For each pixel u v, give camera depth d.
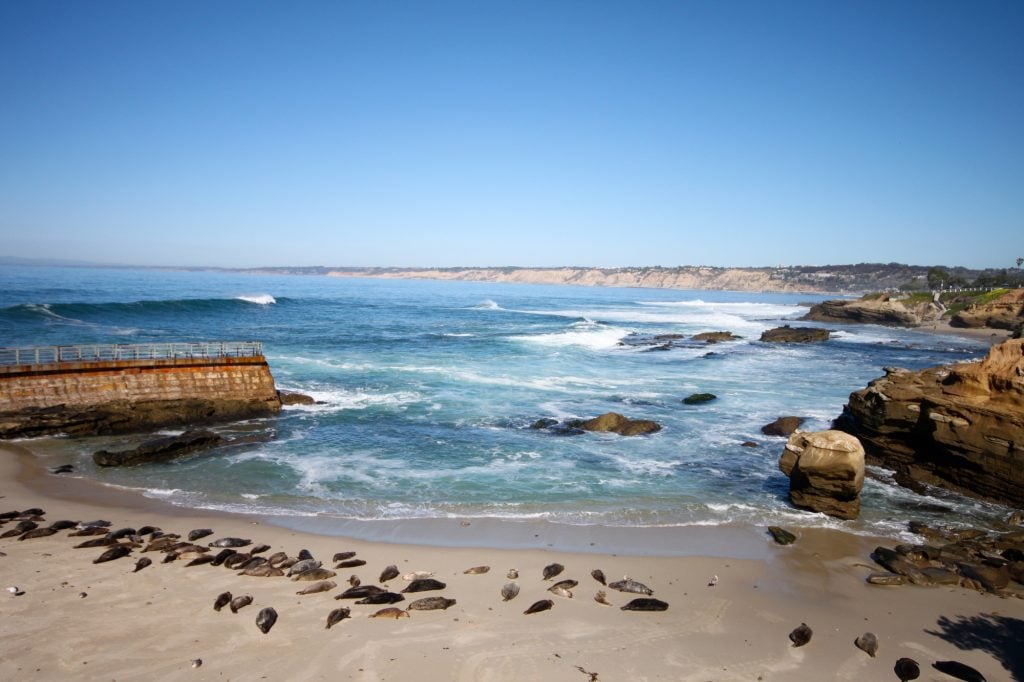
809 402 26.09
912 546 12.23
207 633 8.34
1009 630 9.30
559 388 28.34
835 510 13.88
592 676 7.71
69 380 20.20
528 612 9.23
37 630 8.29
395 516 13.36
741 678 7.85
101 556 10.50
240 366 22.59
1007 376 15.28
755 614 9.55
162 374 21.42
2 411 19.14
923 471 16.59
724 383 30.47
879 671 8.13
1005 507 14.79
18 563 10.34
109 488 14.96
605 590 10.10
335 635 8.38
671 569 11.08
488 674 7.65
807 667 8.16
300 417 22.28
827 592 10.38
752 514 13.95
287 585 9.80
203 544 11.58
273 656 7.86
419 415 22.78
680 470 17.14
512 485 15.60
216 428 20.73
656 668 7.97
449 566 10.86
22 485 15.00
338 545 11.73
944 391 16.53
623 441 19.95
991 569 11.27
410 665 7.78
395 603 9.32
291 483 15.50
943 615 9.71
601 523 13.21
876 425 17.56
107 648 7.93
